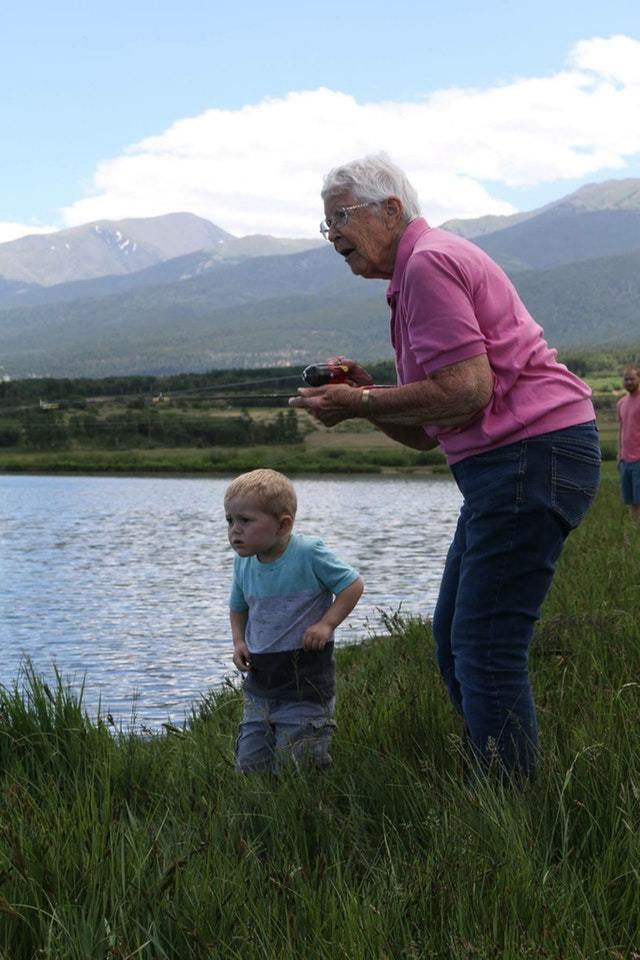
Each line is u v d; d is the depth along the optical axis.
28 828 3.34
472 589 3.91
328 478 60.78
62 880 2.95
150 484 55.97
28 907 2.82
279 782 3.93
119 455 65.12
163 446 65.62
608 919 2.67
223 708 6.42
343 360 4.44
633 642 5.82
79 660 10.23
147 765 4.36
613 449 59.59
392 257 4.17
